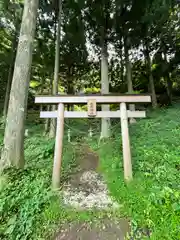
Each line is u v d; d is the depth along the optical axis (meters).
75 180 4.01
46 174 3.85
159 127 5.77
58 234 2.31
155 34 9.65
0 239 2.07
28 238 2.14
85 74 13.97
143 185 3.22
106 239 2.21
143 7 7.59
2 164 3.47
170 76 11.77
